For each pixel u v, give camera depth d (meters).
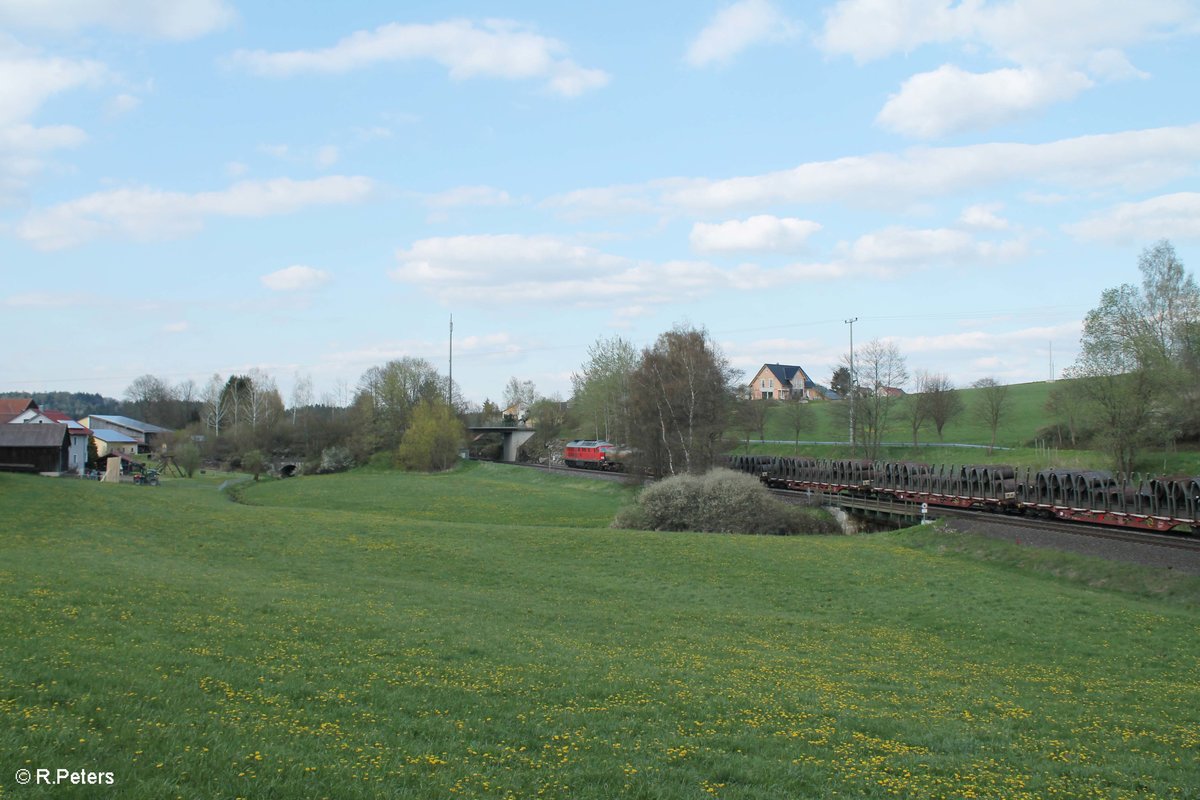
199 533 45.09
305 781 10.12
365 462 142.12
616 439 118.31
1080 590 36.25
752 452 126.00
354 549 42.56
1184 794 13.35
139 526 45.84
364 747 12.02
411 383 156.88
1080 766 14.48
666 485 63.22
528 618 27.70
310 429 148.00
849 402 110.50
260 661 17.34
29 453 84.50
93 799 8.83
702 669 20.98
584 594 34.50
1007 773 13.73
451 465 137.62
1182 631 28.39
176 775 9.84
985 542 46.62
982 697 19.86
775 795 11.62
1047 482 52.56
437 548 43.88
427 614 26.38
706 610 31.75
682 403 81.81
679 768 12.55
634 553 45.00
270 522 50.75
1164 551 37.41
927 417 112.50
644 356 85.31
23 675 13.60
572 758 12.66
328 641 20.33
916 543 50.88
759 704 17.20
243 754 10.80
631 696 17.12
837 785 12.36
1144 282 85.00
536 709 15.54
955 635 28.73
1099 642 27.14
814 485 79.62
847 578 39.72
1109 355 72.94
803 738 14.97
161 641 18.19
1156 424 71.25
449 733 13.45
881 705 18.42
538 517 73.56
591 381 140.00
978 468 59.66
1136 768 14.66
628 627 27.36
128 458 128.75
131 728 11.41
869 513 63.31
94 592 23.53
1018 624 29.75
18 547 35.38
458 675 17.84
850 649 25.92
